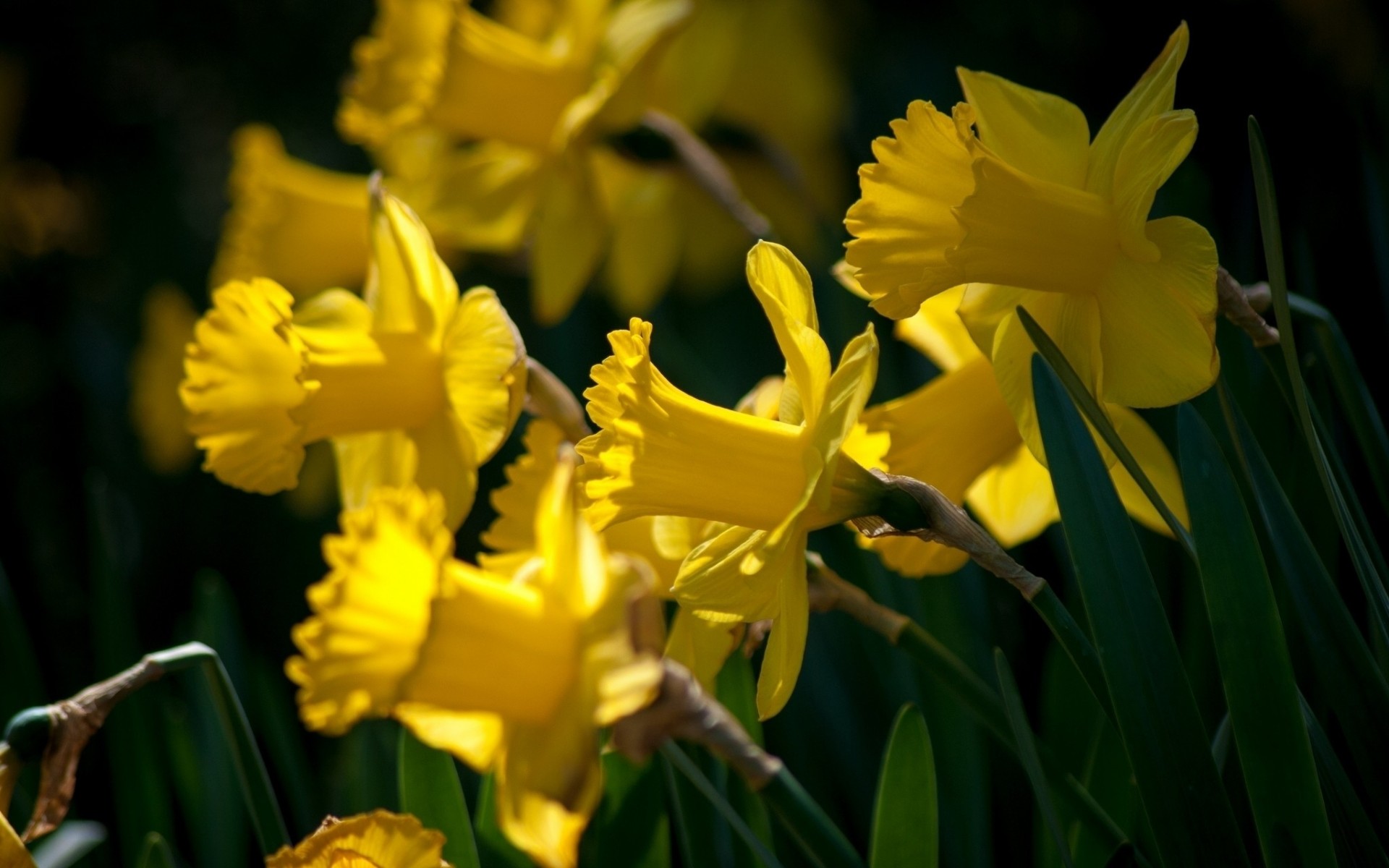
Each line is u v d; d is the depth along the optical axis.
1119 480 0.73
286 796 0.84
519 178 0.98
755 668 0.84
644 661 0.65
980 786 0.79
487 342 0.71
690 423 0.67
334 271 1.09
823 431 0.66
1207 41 1.12
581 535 0.66
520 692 0.65
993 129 0.69
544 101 0.93
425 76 0.93
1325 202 0.97
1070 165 0.69
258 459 0.73
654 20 0.91
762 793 0.66
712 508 0.67
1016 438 0.72
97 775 0.91
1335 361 0.71
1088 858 0.73
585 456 0.68
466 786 0.85
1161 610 0.66
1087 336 0.69
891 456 0.71
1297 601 0.67
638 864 0.74
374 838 0.67
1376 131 0.87
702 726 0.65
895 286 0.69
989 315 0.70
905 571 0.72
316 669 0.65
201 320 0.73
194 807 0.83
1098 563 0.66
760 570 0.65
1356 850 0.67
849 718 0.85
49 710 0.68
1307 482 0.73
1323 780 0.68
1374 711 0.67
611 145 0.91
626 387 0.67
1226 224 1.06
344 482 0.75
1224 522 0.66
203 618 0.85
